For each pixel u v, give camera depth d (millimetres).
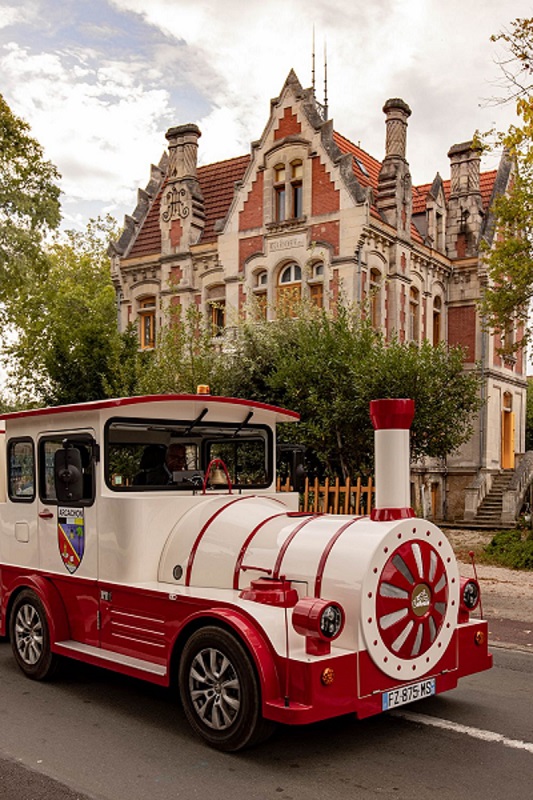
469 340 25422
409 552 5223
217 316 24109
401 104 22547
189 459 6855
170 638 5566
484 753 5070
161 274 25406
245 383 15164
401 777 4672
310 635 4723
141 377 16375
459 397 14195
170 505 6250
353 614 4918
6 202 23922
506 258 15586
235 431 7160
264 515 5961
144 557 6055
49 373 19766
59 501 6836
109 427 6383
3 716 5898
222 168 26938
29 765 4895
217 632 5066
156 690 6625
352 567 5004
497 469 25516
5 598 7441
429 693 5340
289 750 5129
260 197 22766
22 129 23953
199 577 5816
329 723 5664
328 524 5492
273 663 4793
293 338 15312
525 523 21312
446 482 25109
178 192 25109
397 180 22359
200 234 25141
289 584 5211
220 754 5055
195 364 15516
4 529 7668
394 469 5387
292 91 22156
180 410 6734
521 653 7926
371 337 14219
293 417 7531
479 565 13805
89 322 19875
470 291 25453
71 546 6672
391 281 22188
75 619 6637
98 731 5531
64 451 6191
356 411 13250
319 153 21531
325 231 21312
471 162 25938
